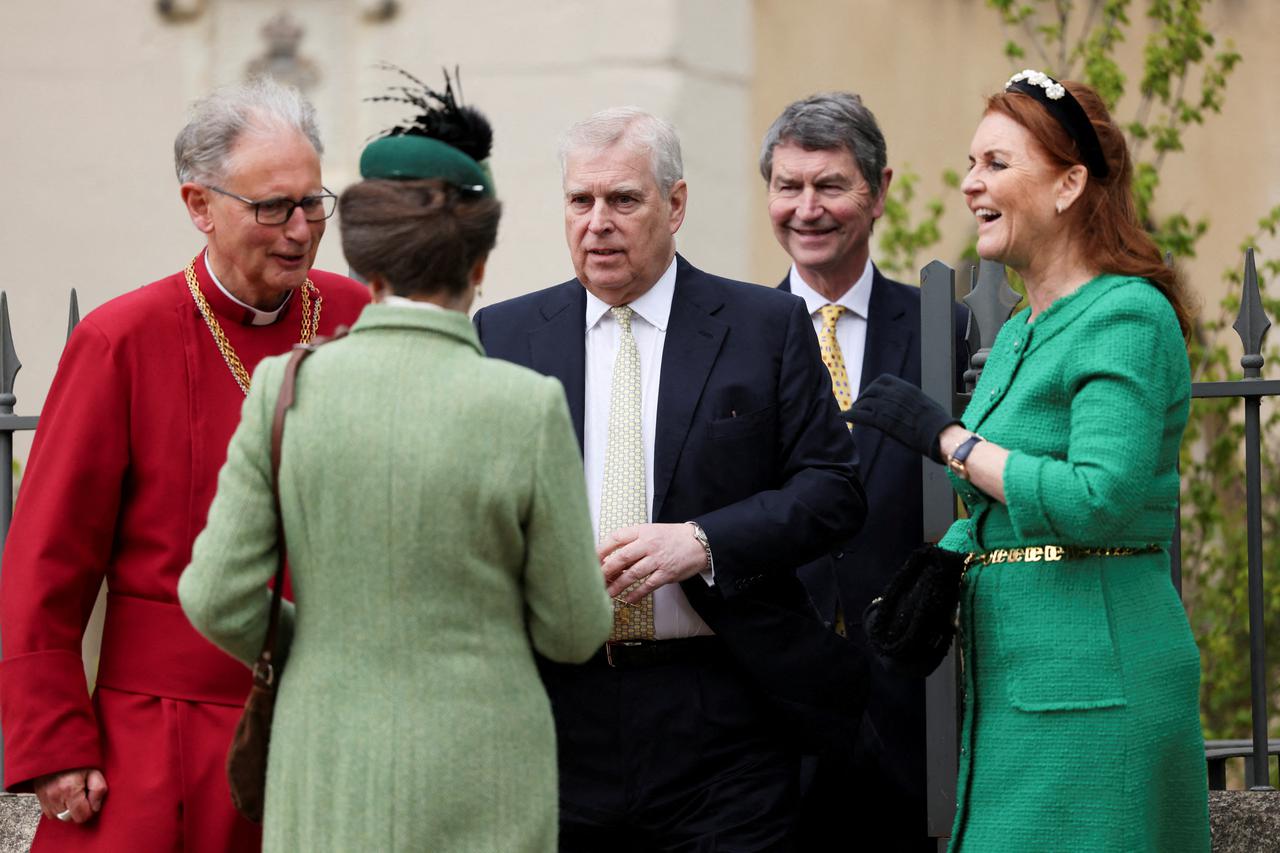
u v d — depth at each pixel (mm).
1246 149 16062
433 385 4703
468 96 14703
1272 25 16328
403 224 4816
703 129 14688
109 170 15227
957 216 15594
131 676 5828
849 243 7812
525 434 4699
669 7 14398
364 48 14789
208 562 4754
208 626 4770
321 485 4672
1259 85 16156
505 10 14633
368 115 14773
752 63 14992
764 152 8062
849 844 7207
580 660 4938
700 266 14703
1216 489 11586
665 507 6230
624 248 6270
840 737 6254
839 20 15336
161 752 5762
